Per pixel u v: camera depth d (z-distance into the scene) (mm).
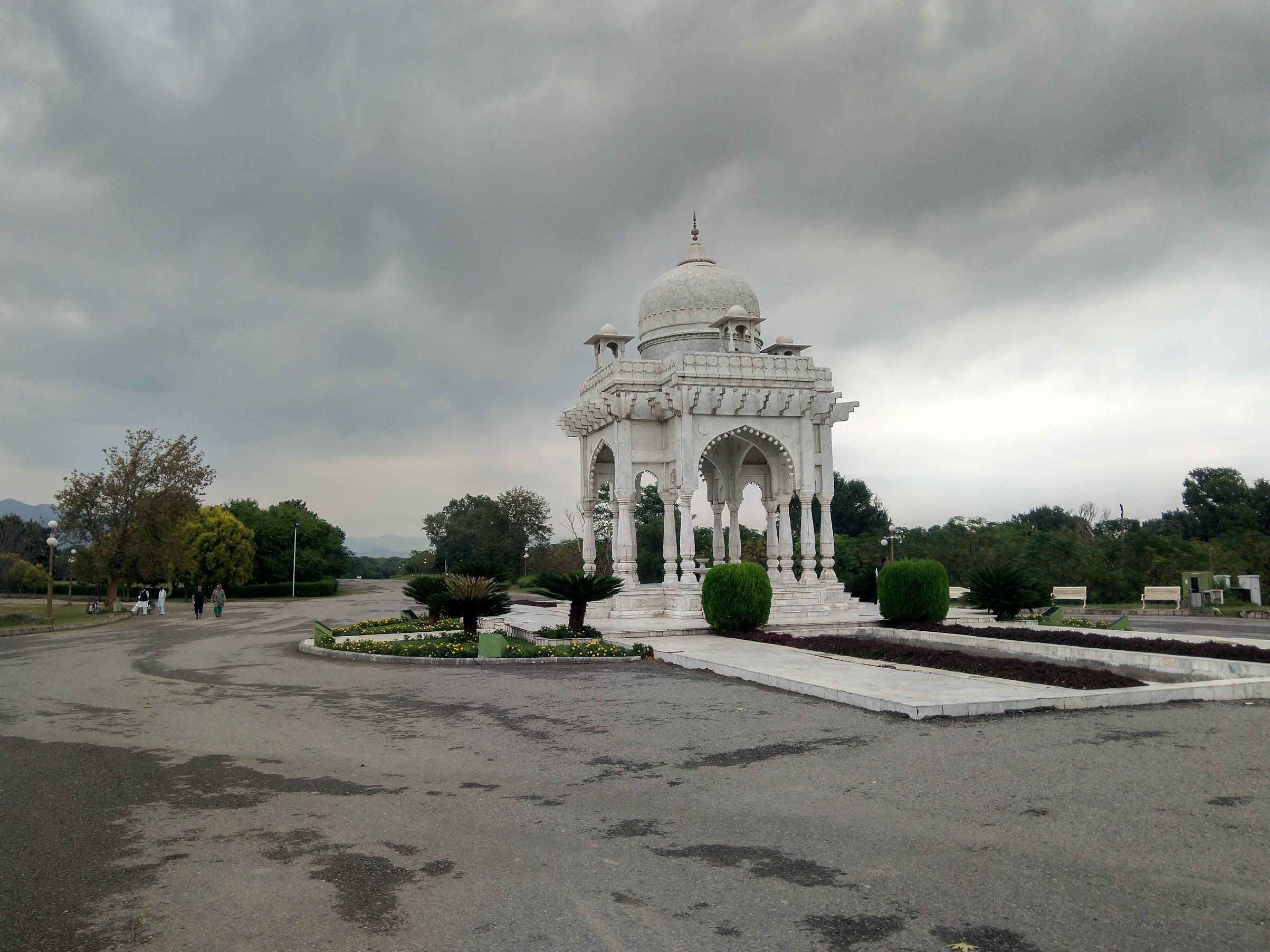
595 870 5488
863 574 28281
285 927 4703
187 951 4422
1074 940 4320
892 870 5355
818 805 6750
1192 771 7395
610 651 16953
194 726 10688
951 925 4547
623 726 10156
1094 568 34812
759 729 9688
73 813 6992
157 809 7074
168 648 21922
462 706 11828
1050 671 12195
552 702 11992
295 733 10172
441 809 6926
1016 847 5680
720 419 24562
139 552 41781
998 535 38844
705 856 5699
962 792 6957
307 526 71188
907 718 9961
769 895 5012
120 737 10078
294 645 22094
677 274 28312
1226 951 4168
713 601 20672
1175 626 23031
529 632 20906
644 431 25219
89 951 4438
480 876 5426
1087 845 5656
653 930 4570
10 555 64438
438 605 20531
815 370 26266
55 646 23234
